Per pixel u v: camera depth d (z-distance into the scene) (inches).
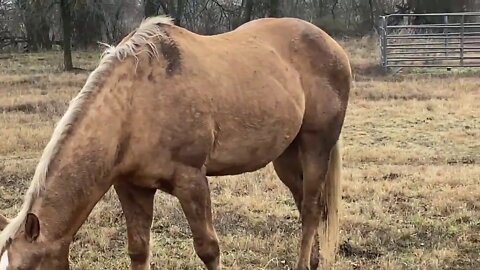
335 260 182.1
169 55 138.9
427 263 178.2
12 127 374.0
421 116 408.5
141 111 133.0
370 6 1129.4
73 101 129.3
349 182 253.1
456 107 434.0
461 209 221.6
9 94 527.2
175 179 138.9
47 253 114.8
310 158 170.6
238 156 150.4
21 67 797.9
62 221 120.0
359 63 703.1
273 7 892.0
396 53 654.5
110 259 186.4
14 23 1071.0
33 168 285.4
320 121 168.9
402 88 527.2
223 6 994.7
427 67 636.1
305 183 172.1
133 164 134.2
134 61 134.6
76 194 123.2
